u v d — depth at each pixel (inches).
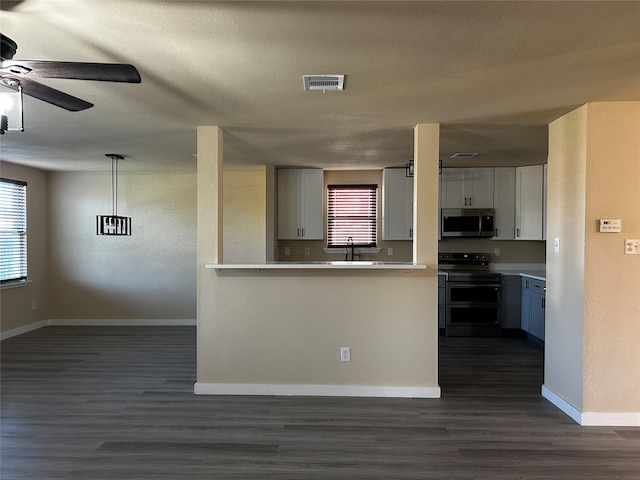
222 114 122.3
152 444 104.5
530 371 161.8
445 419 119.1
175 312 242.7
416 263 134.4
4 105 75.2
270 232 220.1
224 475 91.3
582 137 115.0
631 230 113.7
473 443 105.4
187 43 76.4
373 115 123.4
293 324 137.2
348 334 136.4
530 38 74.8
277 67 87.5
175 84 97.2
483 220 219.9
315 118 126.3
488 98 107.7
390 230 226.5
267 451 101.3
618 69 88.7
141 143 163.9
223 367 138.3
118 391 140.2
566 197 123.6
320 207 226.4
